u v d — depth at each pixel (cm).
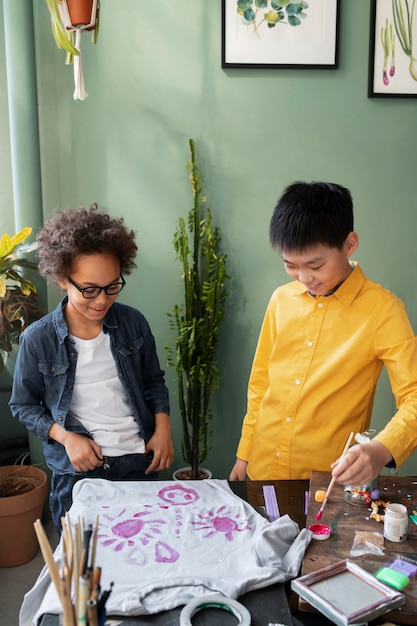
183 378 226
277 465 151
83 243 129
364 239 220
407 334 135
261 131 212
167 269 221
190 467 231
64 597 68
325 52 205
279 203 133
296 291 151
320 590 88
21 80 200
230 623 85
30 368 145
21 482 214
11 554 204
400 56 207
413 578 91
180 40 206
